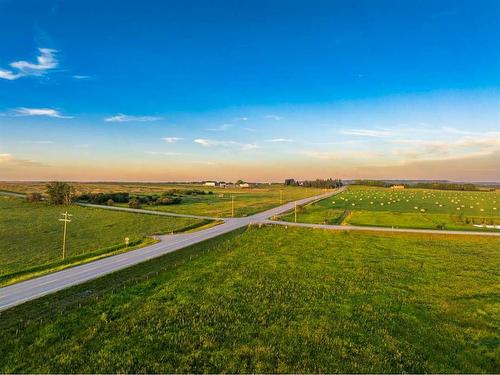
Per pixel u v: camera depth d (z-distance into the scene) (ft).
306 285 146.20
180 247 217.97
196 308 120.06
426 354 92.17
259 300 128.16
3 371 81.30
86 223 332.19
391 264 185.16
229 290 138.00
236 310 118.21
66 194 476.13
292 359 88.74
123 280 150.51
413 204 520.01
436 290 143.95
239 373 82.53
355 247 228.43
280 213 403.75
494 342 98.99
